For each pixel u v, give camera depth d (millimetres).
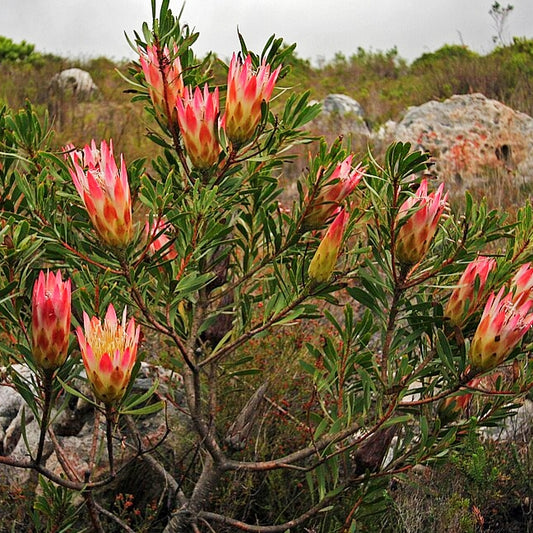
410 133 9688
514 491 3291
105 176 1869
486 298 2217
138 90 2355
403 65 20484
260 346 3602
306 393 3607
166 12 2182
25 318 2359
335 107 14000
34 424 3258
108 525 3021
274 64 2338
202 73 2568
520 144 9547
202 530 2975
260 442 3363
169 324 2221
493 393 2207
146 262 2160
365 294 2311
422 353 2553
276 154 2254
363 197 2434
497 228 2301
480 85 14477
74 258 2178
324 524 2762
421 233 2102
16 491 3002
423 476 3307
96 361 1814
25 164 2492
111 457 2105
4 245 2145
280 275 2293
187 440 3236
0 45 15906
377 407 2365
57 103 10727
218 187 2146
